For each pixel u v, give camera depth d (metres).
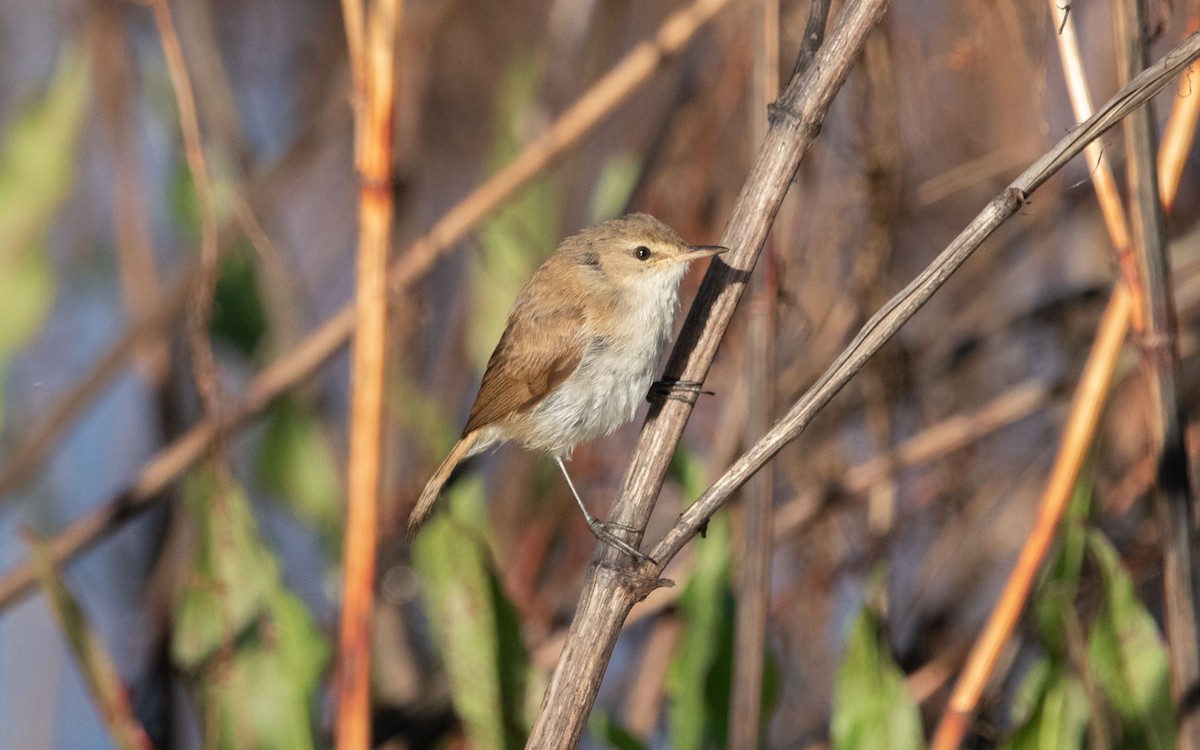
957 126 11.38
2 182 11.26
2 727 11.70
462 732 10.84
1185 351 11.03
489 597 8.16
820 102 5.98
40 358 12.74
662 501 11.98
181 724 11.59
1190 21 7.12
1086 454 7.44
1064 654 7.78
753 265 6.14
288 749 8.30
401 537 11.30
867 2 5.89
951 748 7.38
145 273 12.02
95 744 12.02
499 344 9.20
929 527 11.68
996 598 11.54
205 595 8.34
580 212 13.23
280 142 14.52
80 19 12.34
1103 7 10.70
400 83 12.53
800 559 11.50
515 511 12.09
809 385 10.64
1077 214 11.59
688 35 9.54
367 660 7.27
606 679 11.91
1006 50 9.80
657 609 10.70
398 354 10.81
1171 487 6.90
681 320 11.36
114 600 12.45
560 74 12.73
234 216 10.93
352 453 7.29
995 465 11.98
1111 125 5.23
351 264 14.48
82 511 12.82
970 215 11.83
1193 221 11.70
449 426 11.50
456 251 13.14
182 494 11.65
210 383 8.30
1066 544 7.73
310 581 12.23
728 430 9.77
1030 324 11.73
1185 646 6.93
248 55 14.79
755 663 7.18
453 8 12.91
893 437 10.92
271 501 12.11
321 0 14.94
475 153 14.42
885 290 9.98
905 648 11.16
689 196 11.51
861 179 9.83
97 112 12.82
